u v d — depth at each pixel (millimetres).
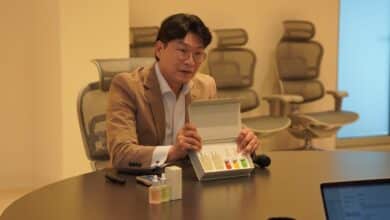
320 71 5852
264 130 4852
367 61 6289
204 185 1881
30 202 1661
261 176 2020
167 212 1577
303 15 5863
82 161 4289
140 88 2225
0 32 4570
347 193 1318
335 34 6035
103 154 2506
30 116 4742
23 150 4762
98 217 1527
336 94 5523
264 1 5676
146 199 1698
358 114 5727
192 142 1946
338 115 5367
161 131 2238
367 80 6324
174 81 2215
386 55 6383
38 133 4684
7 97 4660
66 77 4168
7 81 4645
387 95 6441
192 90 2344
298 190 1830
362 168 2166
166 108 2270
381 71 6379
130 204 1647
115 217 1528
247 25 5625
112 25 4309
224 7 5512
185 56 2119
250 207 1639
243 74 5297
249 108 5301
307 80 5621
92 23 4230
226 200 1706
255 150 2141
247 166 2006
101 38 4273
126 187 1835
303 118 5273
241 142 2041
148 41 4848
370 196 1323
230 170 1963
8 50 4609
